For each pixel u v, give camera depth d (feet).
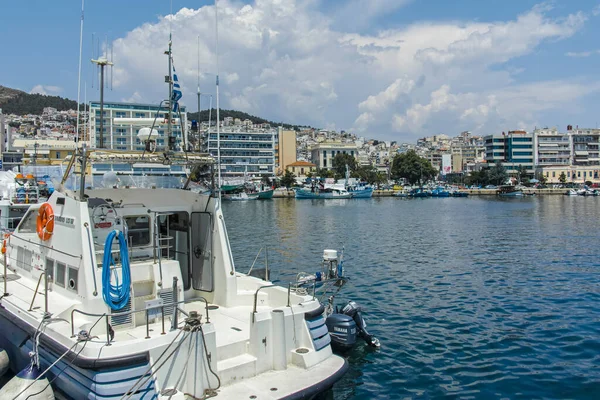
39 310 28.25
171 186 33.53
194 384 23.67
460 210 242.58
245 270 76.43
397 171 515.09
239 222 172.76
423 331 45.96
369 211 239.09
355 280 69.67
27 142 134.00
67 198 29.40
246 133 542.16
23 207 42.50
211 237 33.12
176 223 34.58
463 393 33.09
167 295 29.32
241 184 403.95
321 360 27.81
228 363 25.38
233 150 536.01
